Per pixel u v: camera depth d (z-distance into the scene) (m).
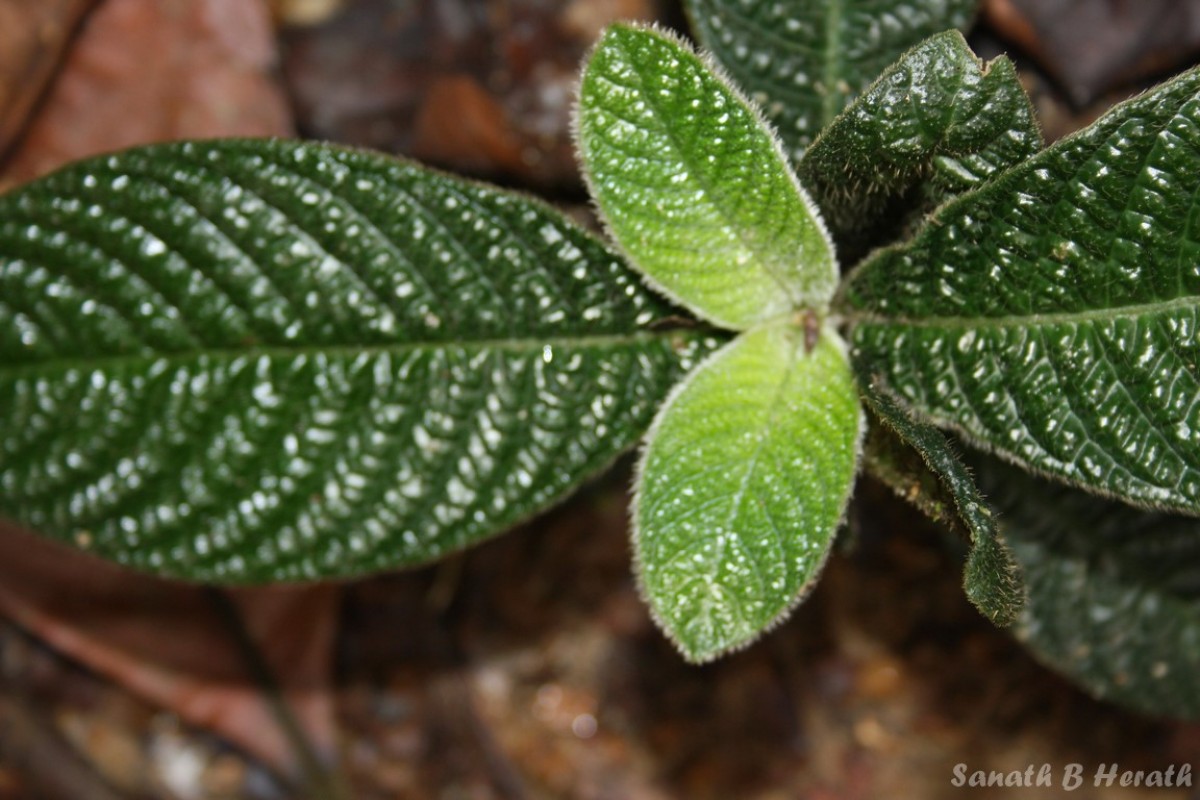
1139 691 0.53
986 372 0.48
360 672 0.59
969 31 0.53
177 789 0.58
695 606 0.46
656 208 0.47
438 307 0.49
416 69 0.57
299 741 0.58
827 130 0.46
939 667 0.58
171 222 0.48
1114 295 0.47
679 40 0.46
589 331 0.49
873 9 0.50
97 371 0.48
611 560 0.58
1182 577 0.52
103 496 0.49
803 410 0.47
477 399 0.49
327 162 0.48
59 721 0.58
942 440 0.46
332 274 0.49
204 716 0.58
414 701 0.58
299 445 0.49
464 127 0.57
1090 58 0.54
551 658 0.59
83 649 0.57
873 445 0.48
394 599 0.59
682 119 0.46
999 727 0.58
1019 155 0.47
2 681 0.58
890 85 0.46
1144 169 0.46
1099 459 0.47
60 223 0.48
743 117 0.46
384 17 0.57
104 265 0.48
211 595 0.57
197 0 0.56
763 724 0.58
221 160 0.48
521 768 0.58
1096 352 0.47
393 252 0.49
